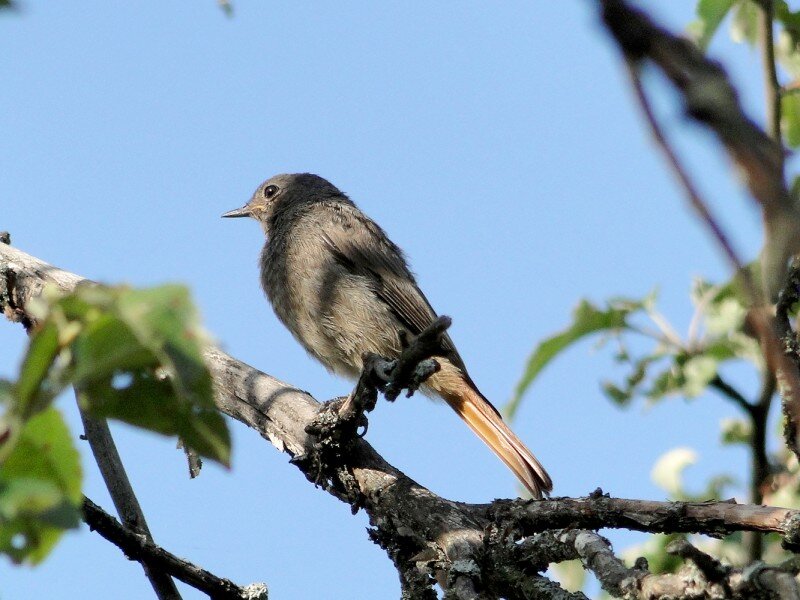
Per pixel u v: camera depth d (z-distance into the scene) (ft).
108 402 13.57
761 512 22.21
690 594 18.71
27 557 13.26
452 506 28.71
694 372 29.27
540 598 24.09
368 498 31.22
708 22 29.50
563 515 24.85
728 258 7.90
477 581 25.02
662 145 7.84
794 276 23.12
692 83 7.54
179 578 28.17
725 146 7.56
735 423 32.53
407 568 28.76
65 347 11.57
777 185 7.54
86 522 27.45
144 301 10.81
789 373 10.46
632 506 24.04
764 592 17.62
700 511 23.06
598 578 21.27
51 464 12.48
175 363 10.81
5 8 13.01
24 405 11.47
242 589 28.35
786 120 33.17
